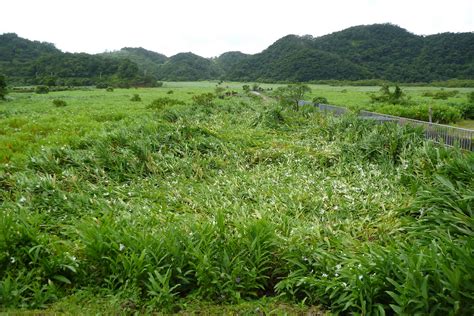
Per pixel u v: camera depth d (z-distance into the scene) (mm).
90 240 4172
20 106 27891
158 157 8562
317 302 3756
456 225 4441
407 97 34812
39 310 3537
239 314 3582
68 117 17953
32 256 4062
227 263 3959
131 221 5164
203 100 24797
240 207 5988
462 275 3102
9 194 6461
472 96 28281
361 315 3301
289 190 6723
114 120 17719
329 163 8859
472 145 9094
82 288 3883
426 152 7316
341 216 5664
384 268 3516
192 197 6555
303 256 4191
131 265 3848
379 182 7016
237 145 9898
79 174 7652
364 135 10047
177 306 3664
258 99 35094
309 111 16656
